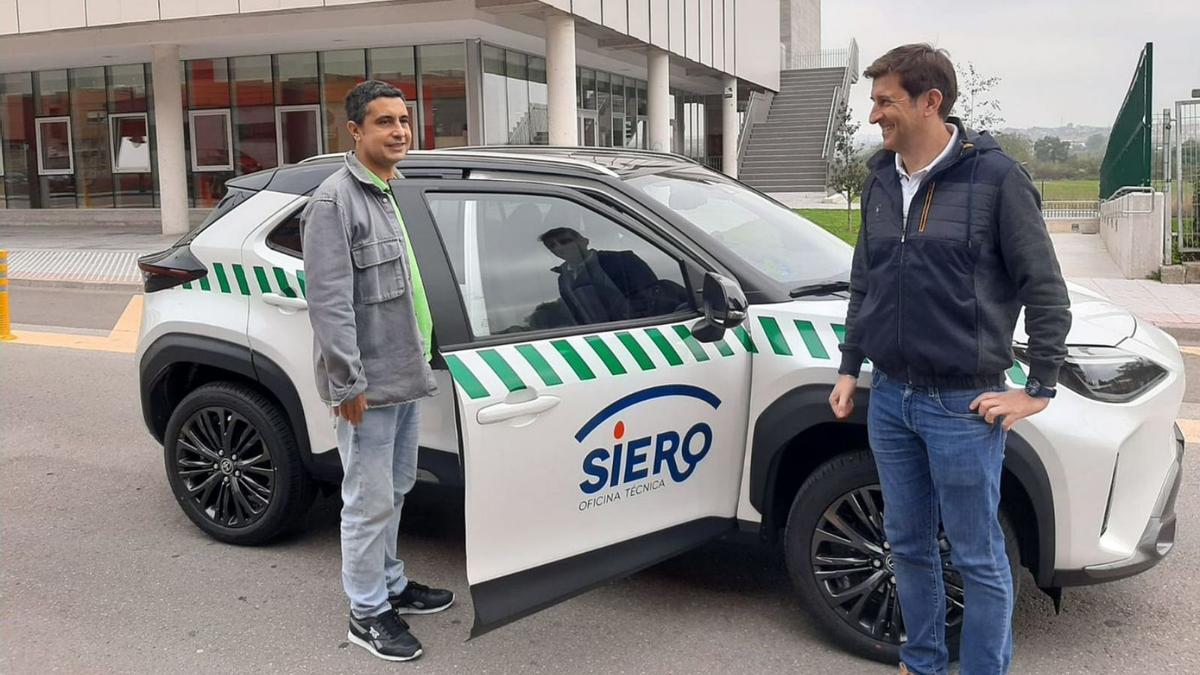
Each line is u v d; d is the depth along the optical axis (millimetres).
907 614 3021
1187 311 10336
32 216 24672
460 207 3652
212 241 4410
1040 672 3293
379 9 17719
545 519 3199
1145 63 13242
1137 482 3168
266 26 18688
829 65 39875
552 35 17734
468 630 3682
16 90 24484
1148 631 3559
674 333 3414
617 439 3303
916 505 2895
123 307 12148
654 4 21344
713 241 3629
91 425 6641
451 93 20391
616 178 3717
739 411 3512
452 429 3719
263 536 4438
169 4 17875
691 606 3826
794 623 3676
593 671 3367
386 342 3252
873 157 2834
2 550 4523
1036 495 3068
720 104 33344
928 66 2559
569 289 3537
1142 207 12992
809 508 3383
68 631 3736
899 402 2775
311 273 3113
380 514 3422
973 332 2600
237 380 4508
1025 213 2531
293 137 21938
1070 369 3121
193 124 22609
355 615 3541
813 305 3439
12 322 11086
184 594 4039
